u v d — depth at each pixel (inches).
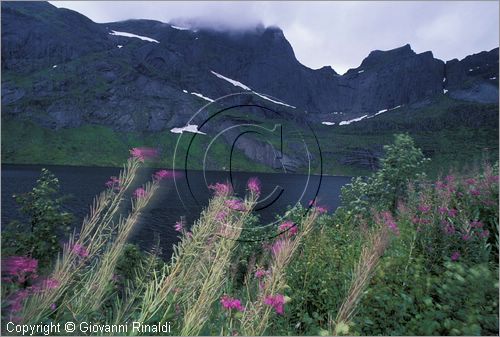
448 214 189.0
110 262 98.7
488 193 200.2
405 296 130.9
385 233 94.0
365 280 90.0
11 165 4972.9
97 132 7106.3
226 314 113.3
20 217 1103.6
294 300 143.0
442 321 125.1
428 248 171.5
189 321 89.4
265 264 136.9
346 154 6614.2
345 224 234.2
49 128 6815.9
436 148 6269.7
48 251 233.6
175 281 94.3
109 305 113.8
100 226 96.1
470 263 158.7
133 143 7003.0
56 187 279.7
